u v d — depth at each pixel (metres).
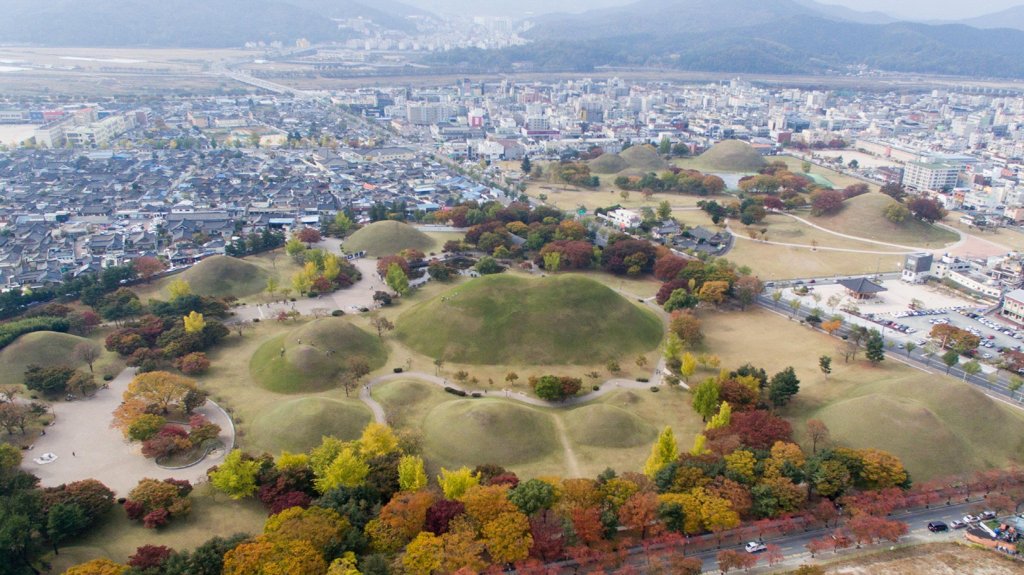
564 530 145.50
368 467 166.62
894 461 168.62
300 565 131.25
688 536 152.12
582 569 141.62
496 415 192.88
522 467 181.25
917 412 191.62
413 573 132.62
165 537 151.88
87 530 153.25
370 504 154.50
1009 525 158.00
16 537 138.38
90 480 161.75
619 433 194.25
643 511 148.00
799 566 145.75
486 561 141.50
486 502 148.38
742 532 153.75
